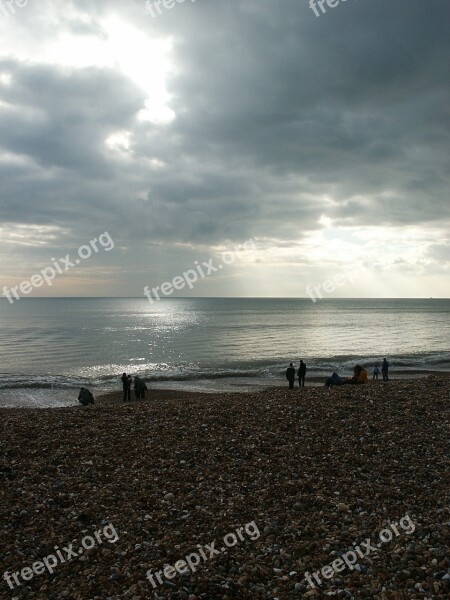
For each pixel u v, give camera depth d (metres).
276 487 11.86
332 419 17.38
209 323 121.06
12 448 14.42
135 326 110.31
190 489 11.78
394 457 13.85
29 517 10.30
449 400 20.06
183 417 17.92
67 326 111.12
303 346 65.19
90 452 14.19
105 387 35.19
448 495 11.37
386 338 77.44
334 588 7.91
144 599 7.65
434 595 7.61
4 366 47.97
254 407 19.38
